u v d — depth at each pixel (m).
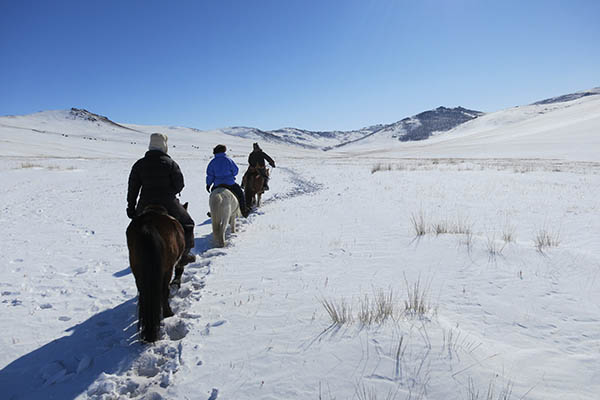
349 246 7.04
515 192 13.82
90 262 6.62
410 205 11.42
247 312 4.34
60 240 8.09
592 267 5.16
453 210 10.41
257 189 11.38
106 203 13.03
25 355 3.69
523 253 5.87
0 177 20.19
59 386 3.19
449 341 3.29
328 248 6.98
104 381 3.18
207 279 5.54
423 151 79.31
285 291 4.96
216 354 3.47
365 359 3.14
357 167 32.28
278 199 14.20
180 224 4.54
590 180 17.17
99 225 9.59
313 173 26.86
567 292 4.56
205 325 4.08
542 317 3.98
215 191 7.39
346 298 4.60
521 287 4.75
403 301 4.40
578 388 2.72
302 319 4.04
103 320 4.39
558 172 21.67
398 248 6.71
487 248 6.20
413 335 3.42
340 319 3.89
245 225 9.36
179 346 3.67
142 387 3.15
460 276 5.22
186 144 120.44
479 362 3.00
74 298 5.05
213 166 8.09
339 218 9.80
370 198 13.21
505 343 3.47
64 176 22.14
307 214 10.59
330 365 3.12
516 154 47.44
